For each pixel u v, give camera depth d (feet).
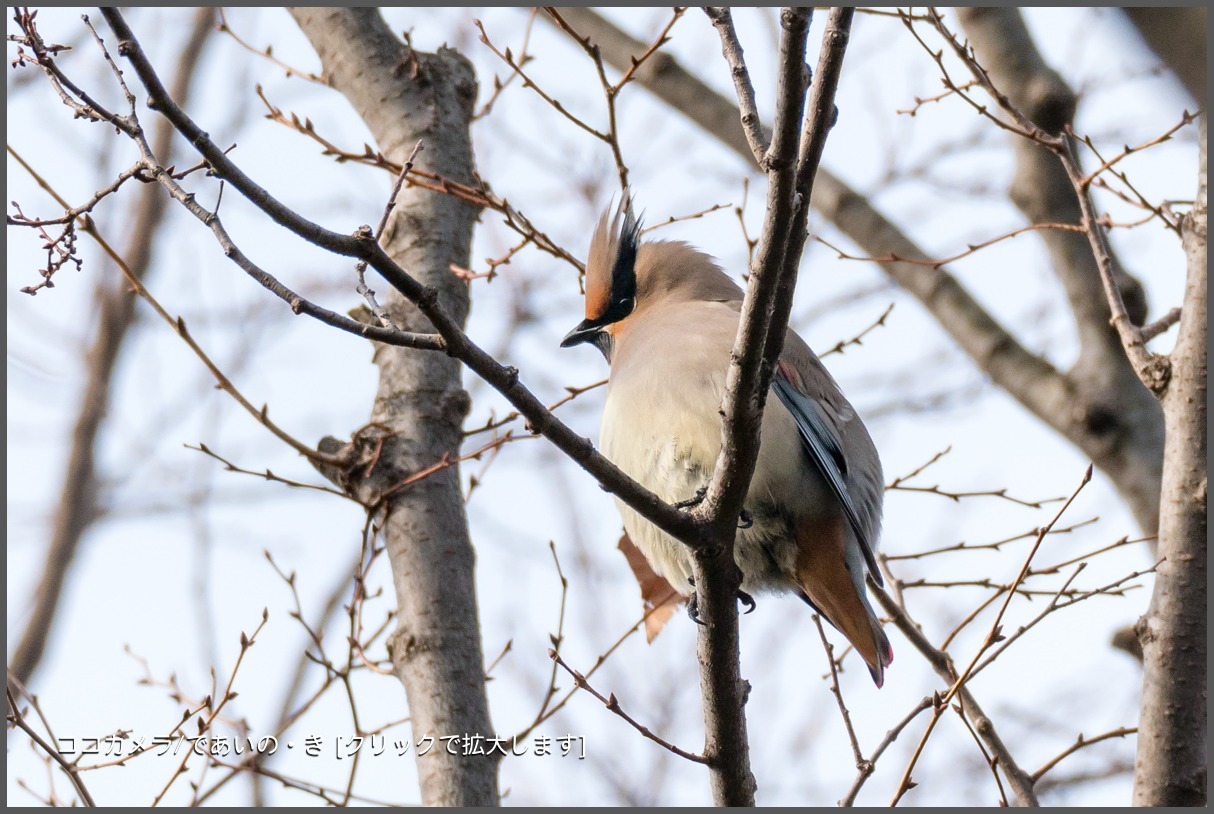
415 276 36.22
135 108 23.20
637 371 35.01
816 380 36.22
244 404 32.30
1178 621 28.37
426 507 33.47
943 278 48.85
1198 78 12.37
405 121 38.14
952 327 48.08
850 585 33.86
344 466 33.91
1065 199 45.85
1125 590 29.66
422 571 32.73
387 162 34.78
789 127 23.03
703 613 27.17
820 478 34.22
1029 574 32.27
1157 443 44.06
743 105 24.59
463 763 30.73
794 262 25.22
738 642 27.55
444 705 31.27
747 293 24.72
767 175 23.68
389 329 23.15
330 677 32.12
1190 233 30.55
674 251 40.75
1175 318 32.45
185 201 22.80
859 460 36.65
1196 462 29.09
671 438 33.81
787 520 34.01
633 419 34.45
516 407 24.44
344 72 39.42
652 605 35.73
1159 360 30.09
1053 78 45.19
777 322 25.52
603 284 40.63
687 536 26.40
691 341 34.71
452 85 39.11
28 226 23.50
